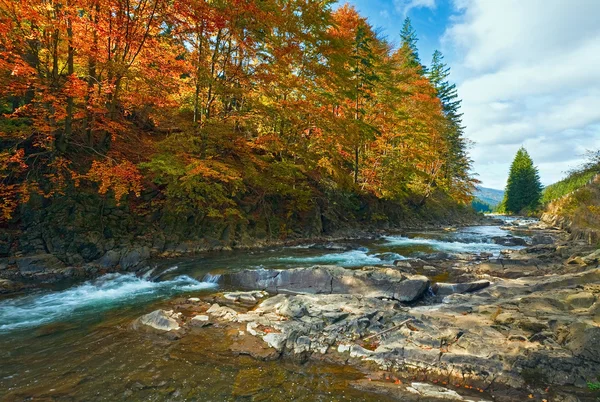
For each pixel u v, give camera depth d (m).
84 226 13.66
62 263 12.28
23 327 7.59
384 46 35.19
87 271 12.32
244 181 20.75
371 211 29.20
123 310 8.76
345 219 25.97
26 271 11.27
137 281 11.76
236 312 8.34
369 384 5.42
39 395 4.95
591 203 23.88
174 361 6.02
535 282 10.78
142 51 15.57
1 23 11.30
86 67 15.41
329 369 5.90
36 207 12.88
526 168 70.94
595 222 21.97
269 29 16.44
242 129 21.52
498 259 14.05
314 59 19.81
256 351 6.35
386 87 27.22
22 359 6.06
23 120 13.21
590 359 5.77
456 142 45.44
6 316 8.29
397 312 7.93
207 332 7.19
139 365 5.87
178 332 7.11
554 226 35.44
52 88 13.20
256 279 11.34
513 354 5.93
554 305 8.22
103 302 9.43
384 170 29.27
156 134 19.81
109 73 14.14
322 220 23.69
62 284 11.12
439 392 5.22
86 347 6.54
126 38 13.81
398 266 13.68
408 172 30.50
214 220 17.95
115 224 14.64
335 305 8.33
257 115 18.05
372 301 8.71
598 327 6.17
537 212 58.81
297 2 17.80
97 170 13.21
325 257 15.44
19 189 12.40
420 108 32.41
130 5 14.22
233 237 18.00
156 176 16.14
